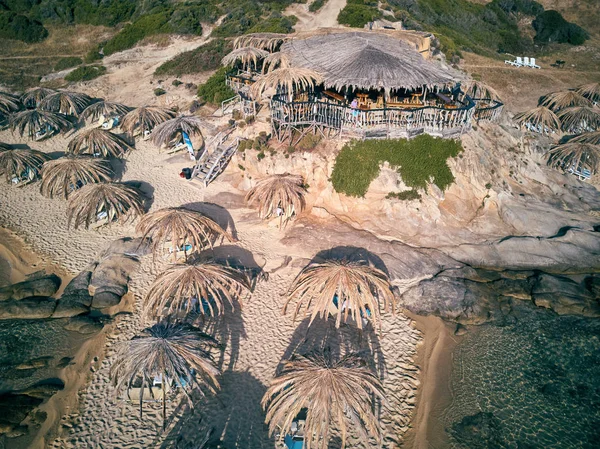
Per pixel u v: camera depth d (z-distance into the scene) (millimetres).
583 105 39938
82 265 24719
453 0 63781
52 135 37719
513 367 19562
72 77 47219
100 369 19062
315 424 14289
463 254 25016
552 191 30297
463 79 34406
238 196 29406
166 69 46469
